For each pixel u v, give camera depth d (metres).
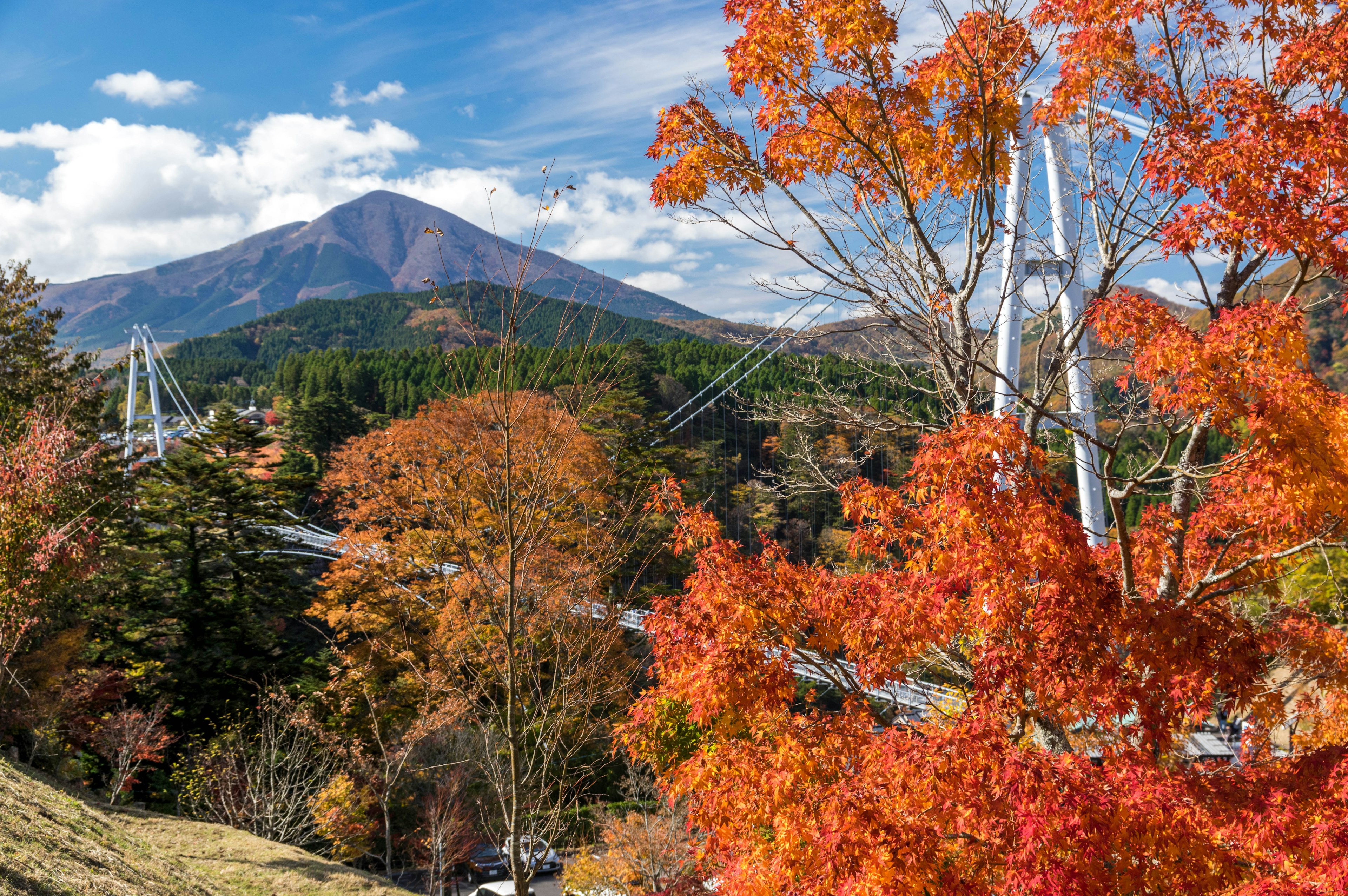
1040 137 7.38
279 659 25.00
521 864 8.09
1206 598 6.21
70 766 17.52
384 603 23.81
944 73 6.47
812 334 7.34
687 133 6.84
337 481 27.69
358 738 20.59
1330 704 7.00
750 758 5.39
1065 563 5.04
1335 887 3.83
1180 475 5.43
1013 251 6.71
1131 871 4.34
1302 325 4.89
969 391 6.64
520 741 9.03
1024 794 4.29
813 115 6.61
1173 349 4.98
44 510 13.91
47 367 27.11
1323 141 5.14
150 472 27.02
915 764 4.64
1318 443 4.61
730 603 5.69
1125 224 6.57
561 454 8.85
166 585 25.27
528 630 9.23
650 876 16.27
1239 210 5.21
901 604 5.42
